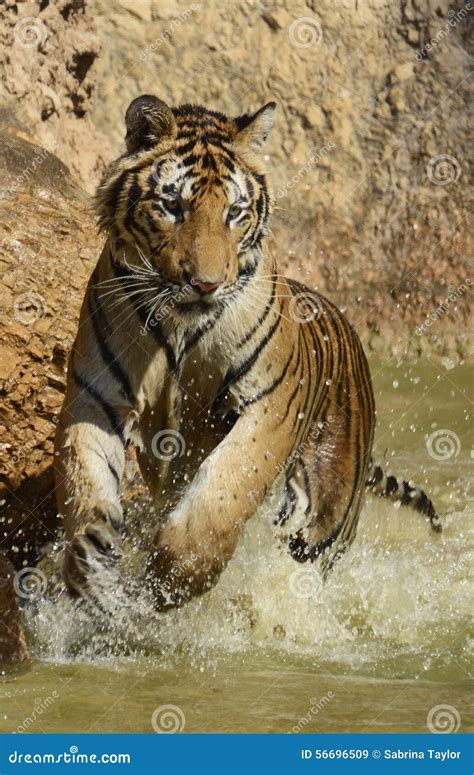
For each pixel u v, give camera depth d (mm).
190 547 6102
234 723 5438
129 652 6430
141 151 6297
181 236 6055
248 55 15016
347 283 14086
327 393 7371
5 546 7145
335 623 7020
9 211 7852
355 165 14805
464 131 15078
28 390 7098
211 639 6660
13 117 12094
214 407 6578
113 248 6348
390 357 13594
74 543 5844
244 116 6648
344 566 7648
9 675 6020
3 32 12211
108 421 6281
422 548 8195
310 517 7375
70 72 13609
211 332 6270
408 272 14195
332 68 15141
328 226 14367
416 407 11742
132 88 14594
